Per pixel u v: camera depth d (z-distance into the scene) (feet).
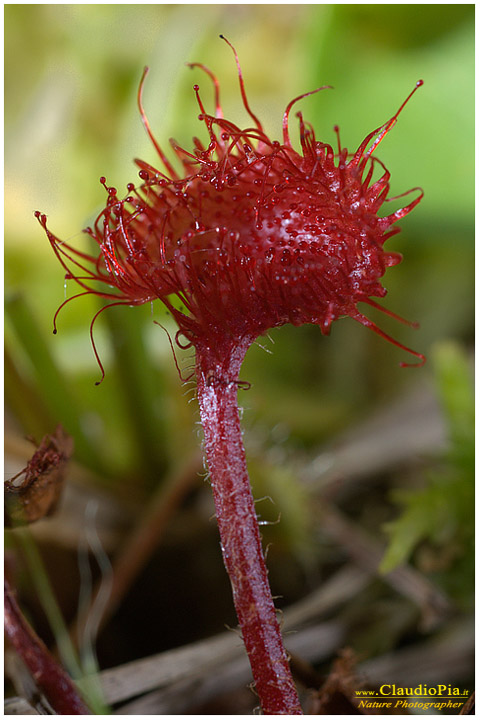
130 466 0.25
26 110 0.39
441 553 0.24
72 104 0.38
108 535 0.25
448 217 0.29
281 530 0.24
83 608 0.24
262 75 0.39
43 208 0.35
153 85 0.34
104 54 0.39
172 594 0.24
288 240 0.19
